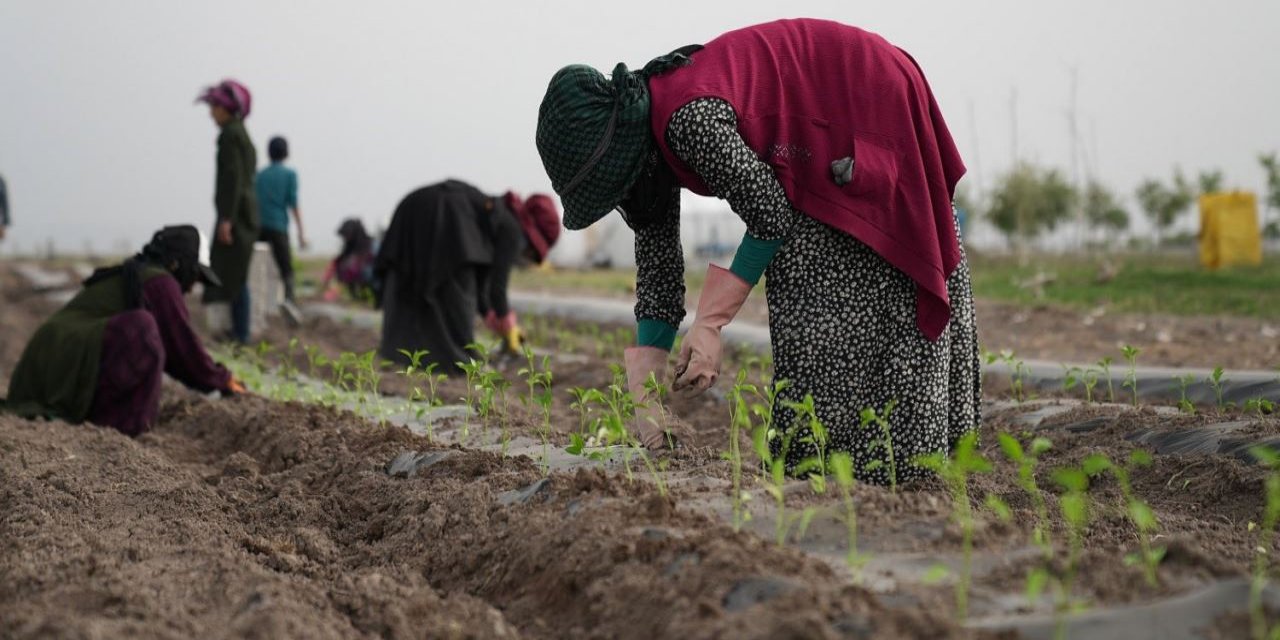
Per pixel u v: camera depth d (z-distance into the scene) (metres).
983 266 28.50
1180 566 2.73
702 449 4.44
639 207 4.06
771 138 3.71
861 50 3.78
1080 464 4.93
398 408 6.96
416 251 9.41
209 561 3.67
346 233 18.53
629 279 25.92
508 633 2.97
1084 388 7.57
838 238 3.79
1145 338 11.62
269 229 13.96
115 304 7.48
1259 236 24.86
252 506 4.73
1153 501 4.41
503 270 10.03
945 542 3.00
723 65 3.72
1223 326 12.64
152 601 3.20
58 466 5.54
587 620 2.92
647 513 3.30
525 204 10.48
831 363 3.83
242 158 11.63
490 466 4.55
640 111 3.70
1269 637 2.35
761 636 2.38
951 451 4.16
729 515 3.33
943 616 2.43
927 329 3.83
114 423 7.04
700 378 3.81
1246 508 4.11
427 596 3.31
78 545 3.94
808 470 3.86
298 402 7.09
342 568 3.91
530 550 3.36
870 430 3.87
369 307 17.42
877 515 3.18
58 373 7.09
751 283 3.82
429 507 4.16
